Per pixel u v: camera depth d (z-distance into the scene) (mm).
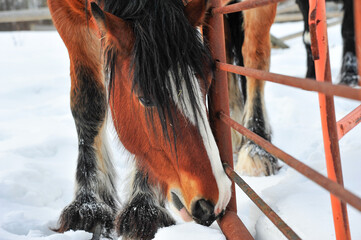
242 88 3748
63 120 4672
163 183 2115
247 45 3344
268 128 3350
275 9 3225
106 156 2801
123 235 2326
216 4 2023
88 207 2525
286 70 5723
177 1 1934
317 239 1845
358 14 1267
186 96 1734
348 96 1057
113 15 1842
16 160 3422
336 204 1481
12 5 10258
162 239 1978
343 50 4820
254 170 3152
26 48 8438
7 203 2701
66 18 2523
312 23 1470
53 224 2531
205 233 1920
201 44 1831
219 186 1824
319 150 3186
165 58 1734
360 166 2447
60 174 3334
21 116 4910
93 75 2672
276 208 2273
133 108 1982
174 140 1764
